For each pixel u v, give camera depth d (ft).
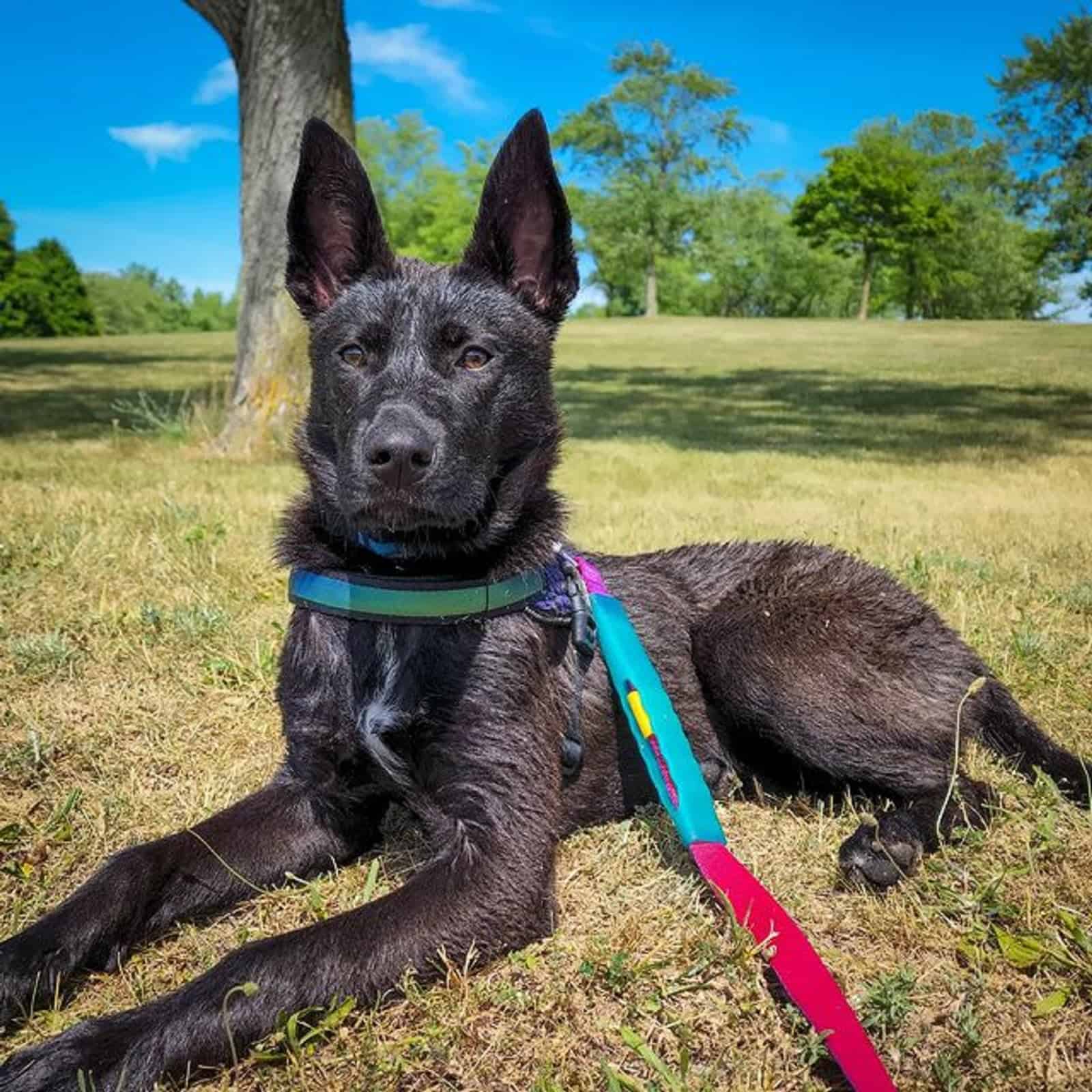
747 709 2.48
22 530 4.64
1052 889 2.07
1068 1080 1.56
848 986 1.79
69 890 2.05
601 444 10.30
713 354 25.89
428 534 2.09
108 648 3.27
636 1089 1.53
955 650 2.62
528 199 2.33
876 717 2.41
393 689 2.02
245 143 7.39
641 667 2.17
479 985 1.75
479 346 2.16
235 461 7.50
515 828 1.93
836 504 6.75
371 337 2.14
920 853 2.14
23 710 2.79
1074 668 3.30
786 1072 1.59
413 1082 1.57
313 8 6.99
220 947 1.88
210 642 3.34
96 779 2.49
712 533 5.40
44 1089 1.47
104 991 1.77
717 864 1.89
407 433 1.93
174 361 21.29
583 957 1.84
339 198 2.32
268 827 2.07
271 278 7.47
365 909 1.75
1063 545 5.30
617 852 2.23
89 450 8.05
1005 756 2.61
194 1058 1.55
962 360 23.39
